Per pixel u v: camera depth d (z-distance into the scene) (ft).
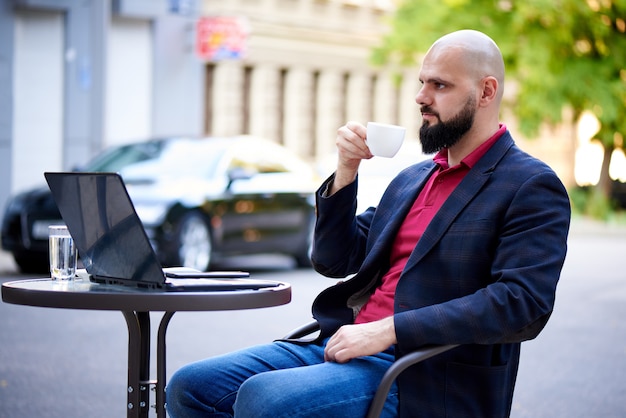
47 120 83.30
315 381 12.65
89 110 84.02
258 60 113.09
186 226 50.01
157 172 51.85
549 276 12.58
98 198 13.00
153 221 49.01
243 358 14.20
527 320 12.43
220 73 108.27
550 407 25.12
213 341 33.73
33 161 82.84
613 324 39.19
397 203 14.53
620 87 104.22
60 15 83.56
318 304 14.48
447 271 13.14
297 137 118.62
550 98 103.24
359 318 14.20
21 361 29.89
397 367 12.19
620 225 110.63
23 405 24.41
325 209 14.60
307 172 58.34
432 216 13.82
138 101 92.38
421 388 12.91
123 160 53.26
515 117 105.09
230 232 52.44
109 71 90.33
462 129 13.46
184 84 95.25
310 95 120.67
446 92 13.46
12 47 80.89
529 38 102.63
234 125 109.09
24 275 50.88
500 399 12.89
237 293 12.33
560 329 37.78
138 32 92.17
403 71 131.54
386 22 109.09
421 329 12.43
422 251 13.28
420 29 105.81
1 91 80.53
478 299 12.47
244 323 37.86
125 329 36.14
